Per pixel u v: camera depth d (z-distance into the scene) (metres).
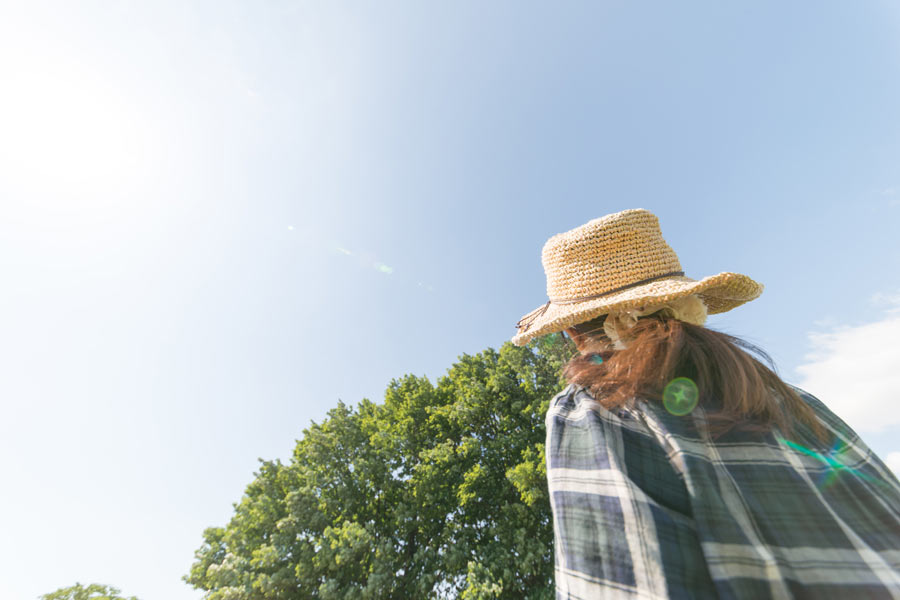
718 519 0.56
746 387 0.72
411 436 24.22
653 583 0.52
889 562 0.52
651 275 1.05
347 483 21.50
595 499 0.64
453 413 22.94
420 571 18.41
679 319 0.96
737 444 0.67
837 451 0.71
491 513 19.89
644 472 0.65
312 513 19.62
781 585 0.50
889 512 0.59
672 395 0.73
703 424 0.69
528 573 16.19
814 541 0.54
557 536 0.66
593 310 1.01
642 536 0.56
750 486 0.61
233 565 18.47
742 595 0.49
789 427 0.71
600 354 0.96
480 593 15.41
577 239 1.14
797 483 0.62
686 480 0.61
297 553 18.09
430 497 19.42
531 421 21.88
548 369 22.48
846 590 0.49
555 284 1.18
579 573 0.59
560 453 0.75
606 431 0.71
